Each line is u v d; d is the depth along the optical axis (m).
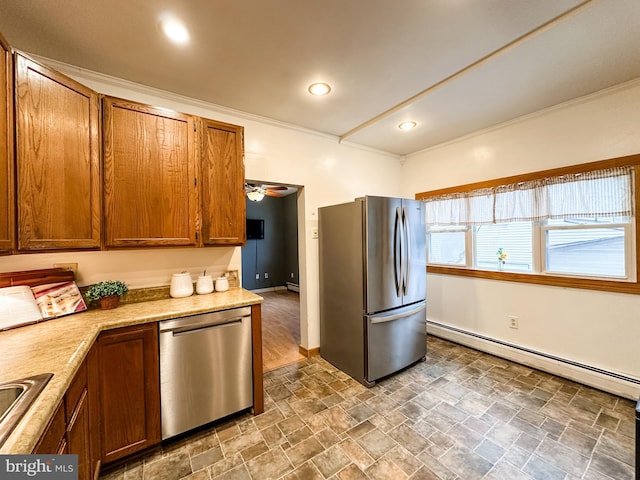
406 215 2.68
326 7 1.37
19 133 1.24
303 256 3.06
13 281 1.54
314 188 3.07
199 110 2.34
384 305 2.49
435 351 3.09
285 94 2.23
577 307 2.41
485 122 2.80
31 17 1.39
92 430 1.34
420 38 1.61
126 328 1.53
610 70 1.94
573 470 1.49
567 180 2.40
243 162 2.18
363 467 1.53
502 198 2.86
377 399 2.18
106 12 1.37
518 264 2.84
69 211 1.46
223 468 1.53
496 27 1.53
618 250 2.22
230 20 1.44
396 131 3.03
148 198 1.77
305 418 1.96
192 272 2.28
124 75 1.93
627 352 2.15
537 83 2.10
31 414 0.75
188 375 1.72
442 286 3.50
